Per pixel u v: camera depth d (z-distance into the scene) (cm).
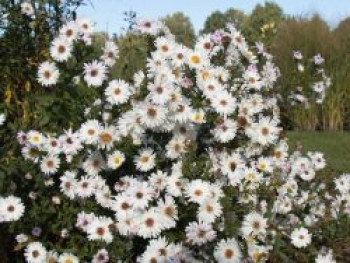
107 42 92
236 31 96
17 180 86
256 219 86
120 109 87
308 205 104
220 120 86
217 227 83
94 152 85
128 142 85
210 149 88
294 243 91
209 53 92
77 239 83
